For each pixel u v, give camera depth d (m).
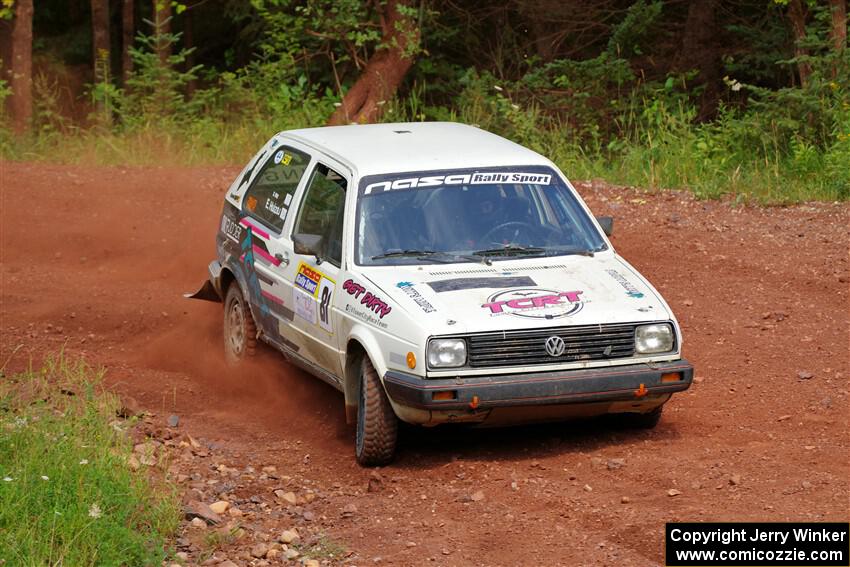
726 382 10.83
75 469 7.75
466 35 30.52
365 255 9.44
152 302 14.30
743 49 27.78
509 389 8.39
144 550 7.01
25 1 25.06
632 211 17.61
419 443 9.56
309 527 7.83
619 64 25.75
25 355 12.02
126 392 11.05
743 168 19.92
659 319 8.84
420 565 7.12
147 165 22.19
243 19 31.28
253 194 11.70
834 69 21.08
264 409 10.80
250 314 11.47
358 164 9.98
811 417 9.80
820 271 14.15
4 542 6.71
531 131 23.36
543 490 8.30
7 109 28.31
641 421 9.54
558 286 9.09
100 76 28.25
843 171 17.94
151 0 34.97
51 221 18.02
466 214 9.77
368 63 26.86
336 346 9.45
